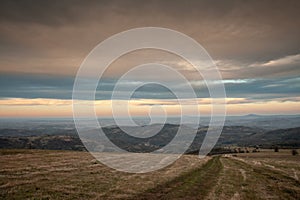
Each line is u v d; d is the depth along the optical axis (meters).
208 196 24.56
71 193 22.98
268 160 78.94
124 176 35.25
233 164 62.16
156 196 23.86
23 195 20.81
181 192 26.11
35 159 46.31
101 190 25.09
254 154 116.06
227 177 38.53
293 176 38.75
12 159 44.12
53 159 48.31
